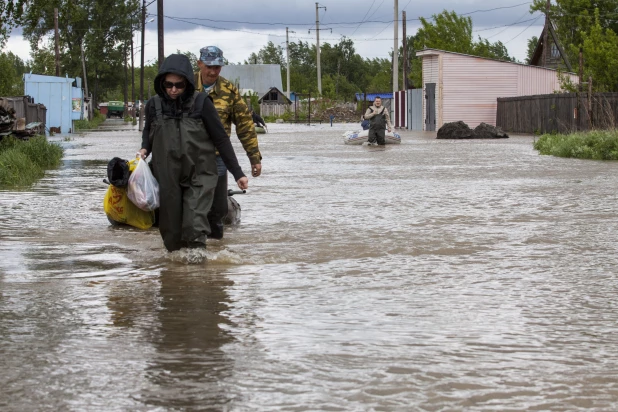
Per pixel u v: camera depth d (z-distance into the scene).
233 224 10.27
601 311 5.86
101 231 9.80
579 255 8.12
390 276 7.09
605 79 40.84
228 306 5.97
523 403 4.02
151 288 6.60
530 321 5.57
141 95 72.50
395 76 67.44
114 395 4.10
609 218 10.75
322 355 4.76
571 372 4.49
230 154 7.71
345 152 27.92
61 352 4.82
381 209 11.87
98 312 5.80
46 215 11.24
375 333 5.24
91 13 112.94
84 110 76.31
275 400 4.03
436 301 6.15
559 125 40.25
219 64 8.93
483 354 4.80
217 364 4.59
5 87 60.16
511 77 51.59
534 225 10.16
